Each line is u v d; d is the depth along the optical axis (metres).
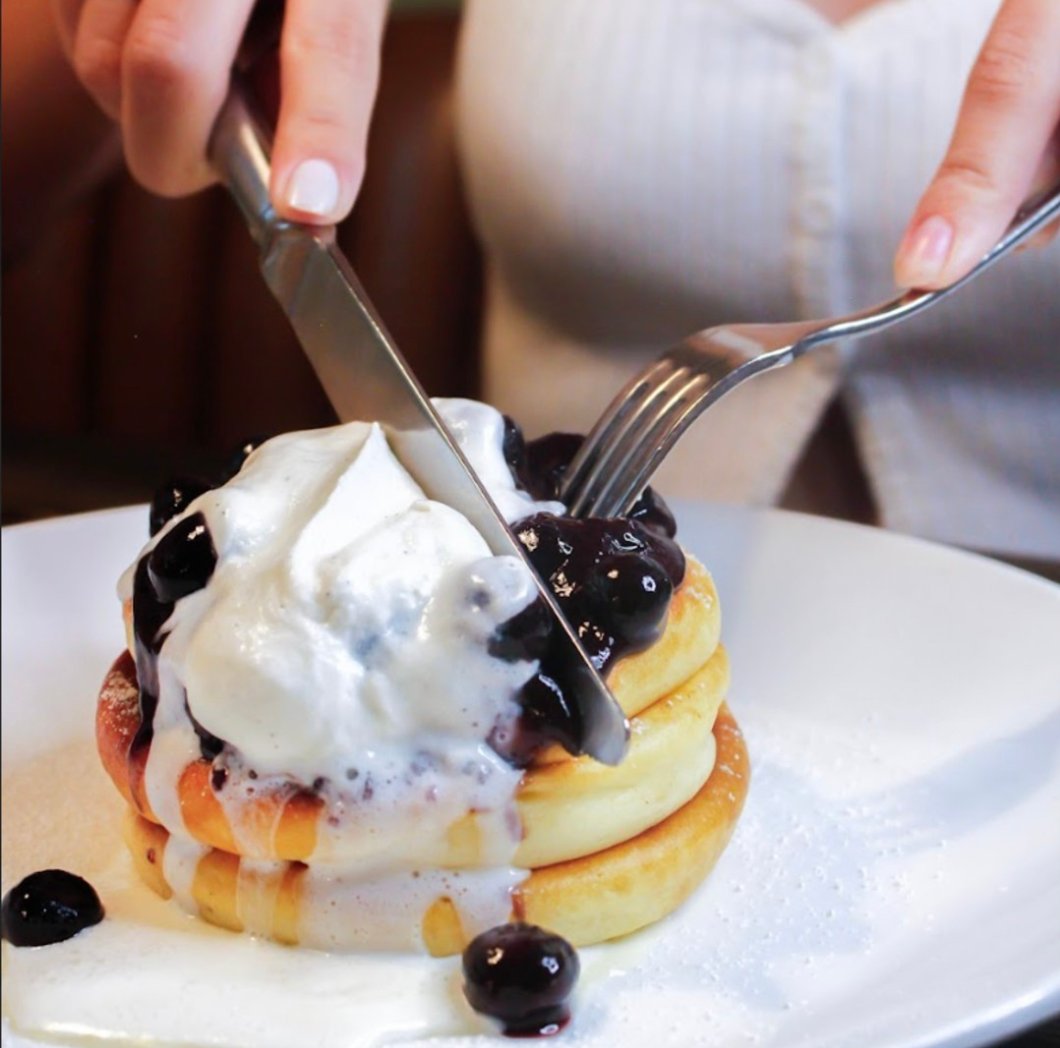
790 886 0.39
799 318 0.61
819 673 0.45
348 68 0.43
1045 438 0.59
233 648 0.36
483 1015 0.35
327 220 0.42
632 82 0.63
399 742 0.36
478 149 0.67
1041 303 0.57
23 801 0.42
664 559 0.38
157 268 0.78
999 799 0.40
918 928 0.37
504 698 0.36
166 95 0.43
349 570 0.36
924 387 0.60
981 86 0.41
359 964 0.36
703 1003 0.36
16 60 0.61
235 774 0.36
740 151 0.61
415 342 0.79
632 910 0.37
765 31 0.61
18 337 0.79
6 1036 0.34
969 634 0.44
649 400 0.40
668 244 0.62
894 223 0.59
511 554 0.36
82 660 0.46
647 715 0.38
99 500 0.59
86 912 0.37
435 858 0.37
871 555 0.46
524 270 0.67
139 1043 0.35
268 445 0.39
